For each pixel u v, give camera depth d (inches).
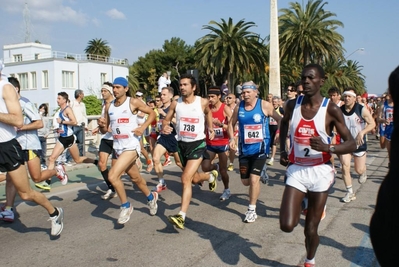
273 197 307.6
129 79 2432.3
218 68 1387.8
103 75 1951.3
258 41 1391.5
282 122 166.6
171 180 386.9
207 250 194.4
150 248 197.8
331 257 183.5
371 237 91.4
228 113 290.5
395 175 85.8
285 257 184.5
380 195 89.7
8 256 189.3
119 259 183.9
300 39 1286.9
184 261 180.5
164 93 363.3
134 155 229.5
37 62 1803.6
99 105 1454.2
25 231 228.1
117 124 228.4
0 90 183.8
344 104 309.7
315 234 155.4
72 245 203.6
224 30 1357.0
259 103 238.1
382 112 410.6
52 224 210.1
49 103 1792.6
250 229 227.8
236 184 365.1
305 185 154.5
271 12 982.4
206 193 326.3
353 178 388.8
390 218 85.7
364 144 316.8
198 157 227.8
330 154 154.6
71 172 425.4
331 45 1302.9
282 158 166.6
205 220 246.5
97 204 291.6
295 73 1974.7
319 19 1283.2
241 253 189.9
